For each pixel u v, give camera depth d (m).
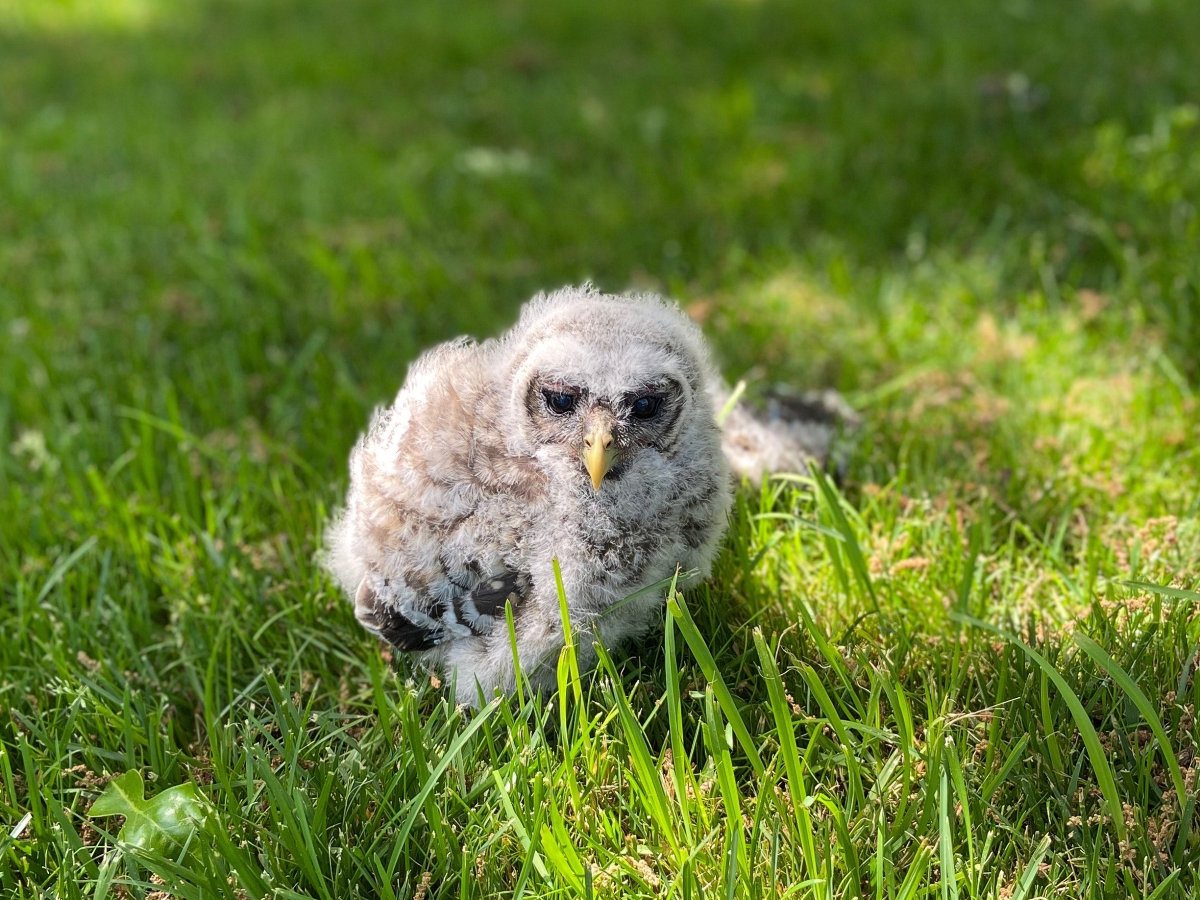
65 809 0.66
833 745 0.65
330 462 0.85
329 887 0.62
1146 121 1.25
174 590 0.77
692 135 1.38
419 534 0.68
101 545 0.80
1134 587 0.68
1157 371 0.89
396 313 1.04
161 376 0.94
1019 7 1.74
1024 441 0.84
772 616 0.72
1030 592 0.73
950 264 1.02
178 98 1.68
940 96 1.39
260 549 0.79
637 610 0.69
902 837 0.61
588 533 0.67
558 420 0.66
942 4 1.83
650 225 1.17
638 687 0.69
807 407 0.86
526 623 0.68
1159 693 0.66
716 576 0.74
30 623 0.74
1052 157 1.18
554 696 0.67
